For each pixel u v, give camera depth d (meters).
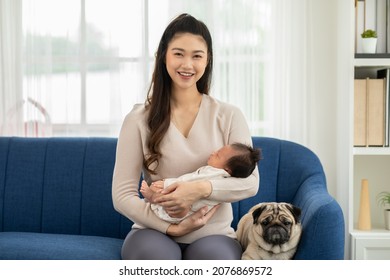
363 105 3.06
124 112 3.31
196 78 2.21
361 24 3.09
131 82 3.30
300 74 3.27
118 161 2.23
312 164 2.85
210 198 2.12
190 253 2.13
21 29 3.29
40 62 3.31
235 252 2.14
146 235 2.12
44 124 3.32
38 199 2.96
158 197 2.11
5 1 3.28
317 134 3.34
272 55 3.27
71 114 3.33
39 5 3.29
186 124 2.28
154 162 2.22
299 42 3.26
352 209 3.02
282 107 3.27
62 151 2.99
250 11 3.26
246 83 3.28
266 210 2.27
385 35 3.09
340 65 3.22
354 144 3.07
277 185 2.88
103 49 3.31
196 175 2.13
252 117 3.28
